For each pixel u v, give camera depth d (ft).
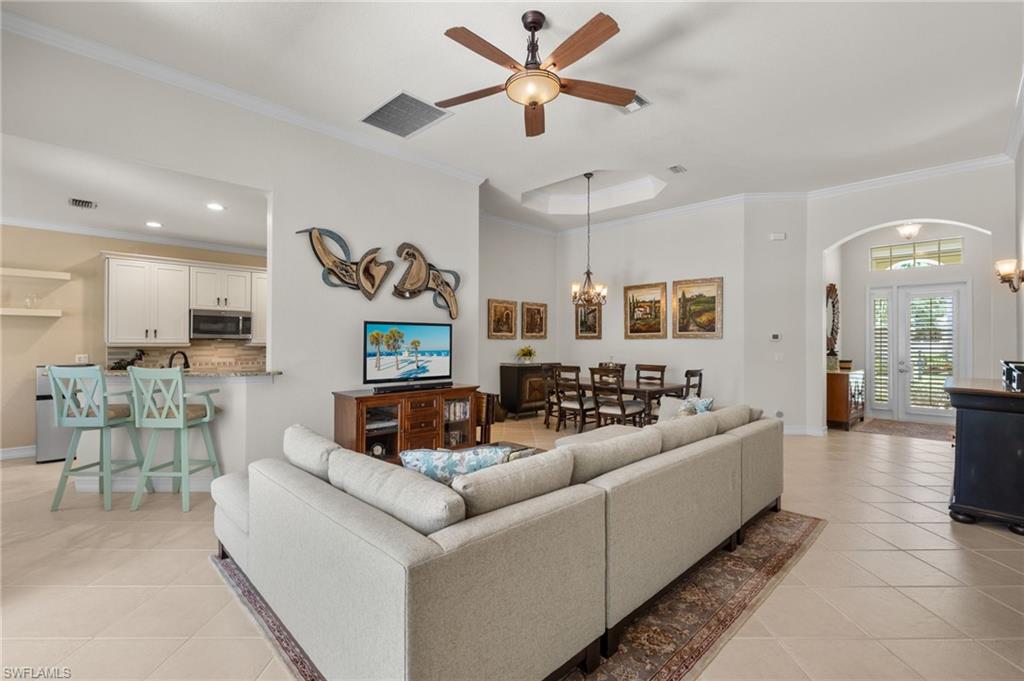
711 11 8.61
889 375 23.98
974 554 8.67
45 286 16.88
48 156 11.25
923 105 12.12
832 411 20.86
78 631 6.29
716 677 5.51
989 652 5.94
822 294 18.95
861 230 18.01
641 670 5.65
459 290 16.44
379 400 12.46
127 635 6.21
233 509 7.49
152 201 14.75
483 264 23.11
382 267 14.17
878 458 15.58
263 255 22.61
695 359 21.06
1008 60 10.12
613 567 5.95
